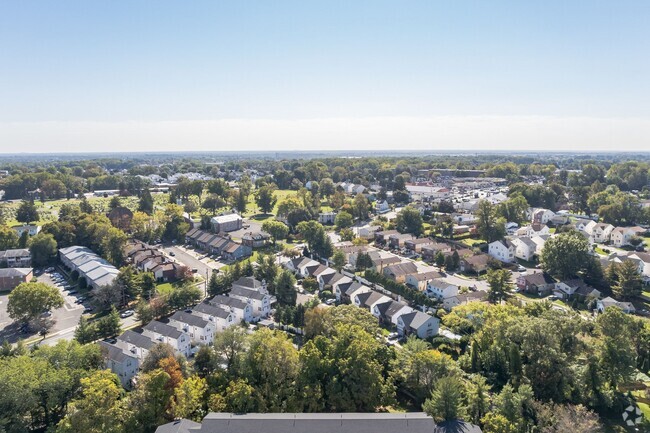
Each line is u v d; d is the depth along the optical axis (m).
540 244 146.00
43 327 90.31
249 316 96.94
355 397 57.91
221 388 59.03
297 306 92.62
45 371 58.16
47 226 147.38
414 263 133.25
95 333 82.50
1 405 52.72
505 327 72.56
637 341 74.31
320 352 62.00
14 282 117.62
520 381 64.69
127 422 53.22
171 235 169.25
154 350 68.00
